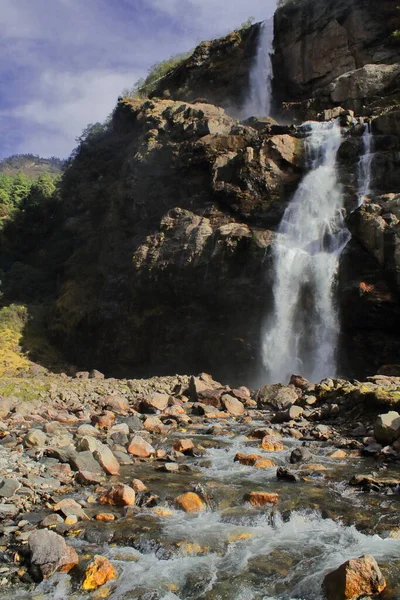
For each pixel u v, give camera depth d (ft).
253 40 167.43
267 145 102.12
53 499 25.09
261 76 158.61
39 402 59.57
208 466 31.40
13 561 19.08
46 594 17.34
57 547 19.13
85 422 48.32
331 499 24.61
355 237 76.84
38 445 34.40
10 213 187.52
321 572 18.04
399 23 129.08
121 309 110.42
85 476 28.07
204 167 109.40
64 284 137.39
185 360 96.02
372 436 36.04
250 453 34.27
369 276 74.54
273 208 97.91
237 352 87.97
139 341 104.83
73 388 69.10
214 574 18.37
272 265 86.02
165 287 99.71
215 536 21.20
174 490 26.45
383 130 93.61
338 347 77.25
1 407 52.34
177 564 19.13
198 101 157.28
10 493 25.04
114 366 109.29
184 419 47.70
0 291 143.54
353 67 133.28
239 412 53.11
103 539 21.07
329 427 40.78
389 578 17.48
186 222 101.96
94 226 148.87
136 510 24.21
